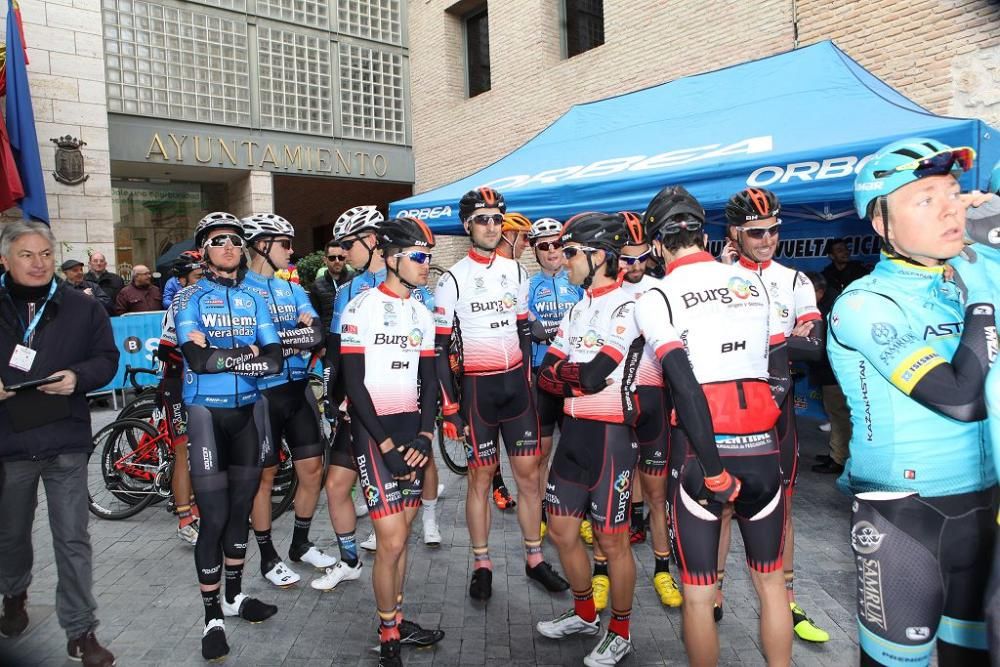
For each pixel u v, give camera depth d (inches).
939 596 66.2
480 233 125.0
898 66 257.4
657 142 208.8
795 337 117.9
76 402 103.7
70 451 102.0
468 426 127.6
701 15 327.3
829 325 72.9
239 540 116.6
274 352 117.5
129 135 408.2
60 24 353.1
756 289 81.7
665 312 79.0
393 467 98.3
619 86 370.3
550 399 148.0
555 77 406.6
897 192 65.2
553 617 118.6
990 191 74.2
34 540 155.9
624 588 100.0
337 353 137.1
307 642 111.9
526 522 130.3
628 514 99.6
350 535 133.5
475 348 126.4
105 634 114.9
